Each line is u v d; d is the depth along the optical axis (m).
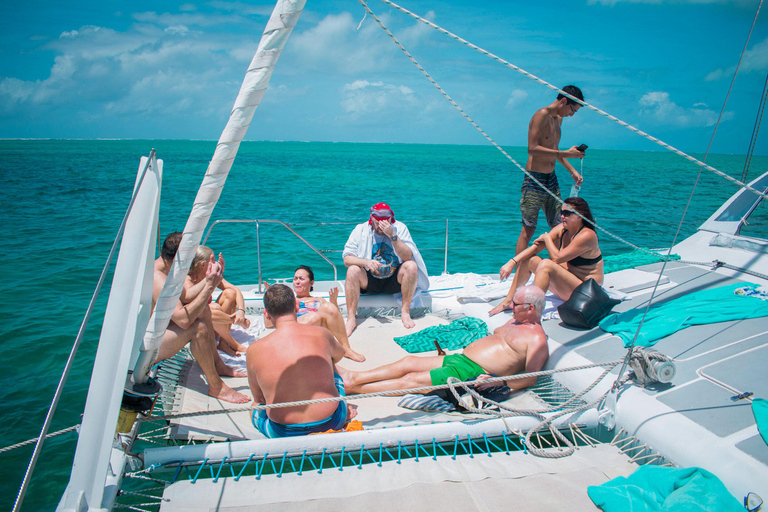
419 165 64.19
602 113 2.45
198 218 2.21
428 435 2.85
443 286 5.75
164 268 3.65
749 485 2.29
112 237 12.21
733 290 4.39
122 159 58.72
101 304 7.12
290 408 2.89
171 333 3.17
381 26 2.59
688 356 3.41
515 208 19.78
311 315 3.96
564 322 4.25
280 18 2.00
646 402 2.96
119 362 2.26
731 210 5.63
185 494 2.35
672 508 2.15
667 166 77.44
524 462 2.64
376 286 5.09
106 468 2.14
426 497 2.32
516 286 4.80
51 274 8.70
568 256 4.32
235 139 2.12
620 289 4.82
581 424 3.05
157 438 3.14
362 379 3.65
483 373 3.54
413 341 4.51
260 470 2.63
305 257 10.34
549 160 5.34
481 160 87.50
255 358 2.99
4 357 5.27
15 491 3.26
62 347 5.56
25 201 19.12
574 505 2.28
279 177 38.19
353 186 30.45
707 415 2.74
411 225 14.65
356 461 2.82
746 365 3.18
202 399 3.41
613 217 16.62
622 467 2.60
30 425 4.03
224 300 4.73
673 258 5.62
